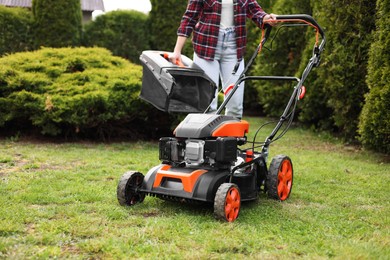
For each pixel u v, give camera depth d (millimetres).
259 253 2082
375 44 4500
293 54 6988
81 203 2855
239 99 3318
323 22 5547
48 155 4465
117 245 2104
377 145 4672
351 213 2777
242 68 3346
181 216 2570
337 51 5340
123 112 5191
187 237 2244
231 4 3252
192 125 2662
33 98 5000
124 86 5195
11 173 3664
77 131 5109
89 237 2234
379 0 4477
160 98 3125
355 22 5203
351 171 4117
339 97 5504
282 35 6973
